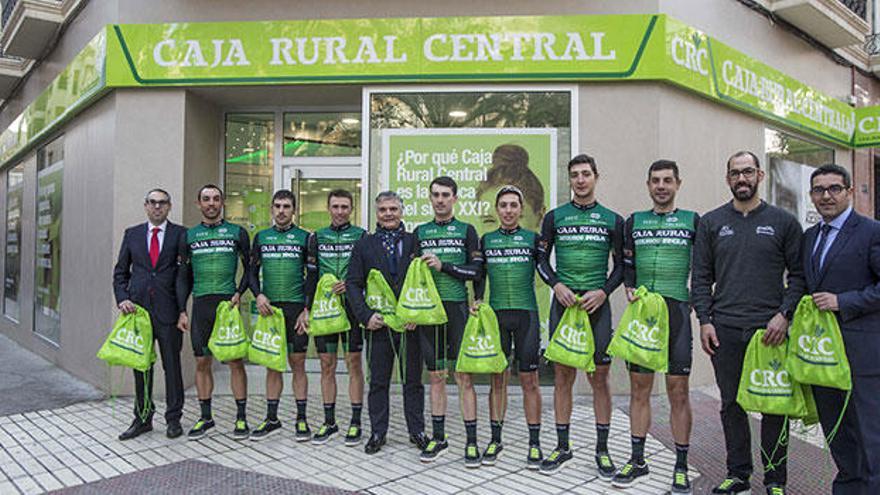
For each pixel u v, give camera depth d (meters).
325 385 4.71
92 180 6.63
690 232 3.73
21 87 9.98
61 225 7.67
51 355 7.92
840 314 3.19
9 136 10.26
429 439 4.48
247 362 6.87
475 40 5.84
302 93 6.27
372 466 4.13
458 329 4.28
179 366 4.84
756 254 3.44
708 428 4.94
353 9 5.99
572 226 3.97
